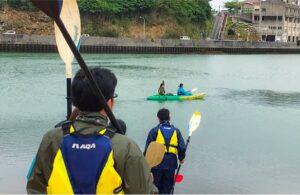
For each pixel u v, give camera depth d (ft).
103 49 273.54
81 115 8.12
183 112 75.87
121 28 329.52
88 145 7.66
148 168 7.94
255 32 415.03
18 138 51.44
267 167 40.14
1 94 91.71
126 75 144.97
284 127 62.95
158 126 24.00
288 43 386.73
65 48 14.15
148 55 280.51
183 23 358.43
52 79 121.70
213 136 54.70
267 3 419.33
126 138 7.88
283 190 33.53
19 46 243.19
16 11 286.46
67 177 7.57
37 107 76.28
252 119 69.87
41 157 7.98
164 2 347.15
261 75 166.30
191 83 129.59
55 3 7.98
